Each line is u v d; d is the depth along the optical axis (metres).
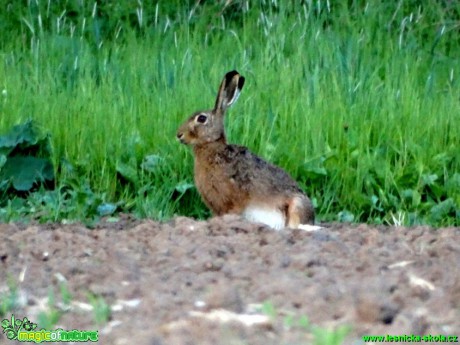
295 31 22.86
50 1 24.69
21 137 18.12
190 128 16.20
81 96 19.73
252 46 22.58
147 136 18.73
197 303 11.20
